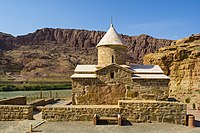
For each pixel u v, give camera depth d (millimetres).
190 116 15766
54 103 28281
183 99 32906
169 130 14336
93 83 19938
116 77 19844
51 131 13688
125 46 22312
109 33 22672
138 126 15281
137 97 19672
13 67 134000
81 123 15875
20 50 199875
